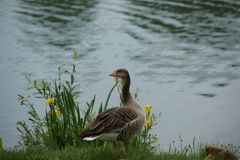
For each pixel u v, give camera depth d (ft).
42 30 93.20
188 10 103.71
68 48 82.94
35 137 41.83
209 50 81.46
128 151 34.27
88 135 31.68
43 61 76.28
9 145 47.01
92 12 104.94
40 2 115.24
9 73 70.64
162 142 49.03
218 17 98.43
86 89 64.23
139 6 107.96
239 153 41.34
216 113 57.41
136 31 91.45
